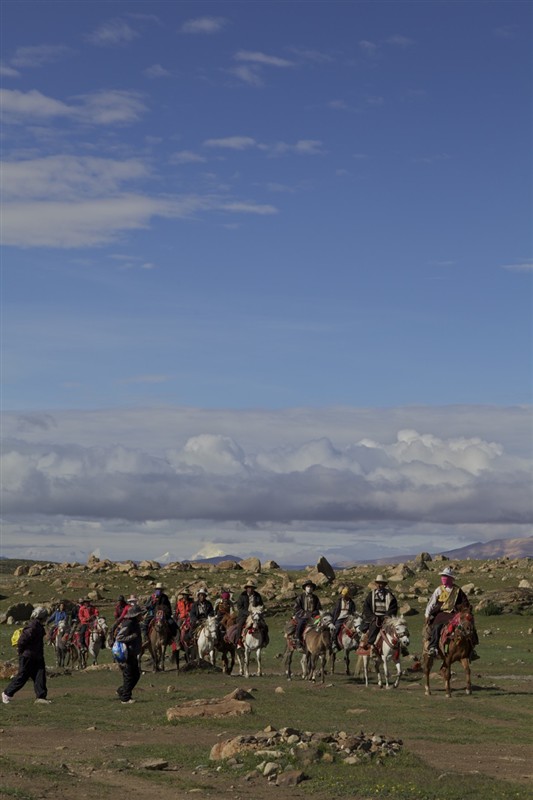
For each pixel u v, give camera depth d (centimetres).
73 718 2434
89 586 7750
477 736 2186
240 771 1672
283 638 5494
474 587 6581
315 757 1708
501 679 3569
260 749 1778
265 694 2916
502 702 2816
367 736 1870
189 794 1509
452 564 8125
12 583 8112
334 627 3453
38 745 2042
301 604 3597
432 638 3003
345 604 3519
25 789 1481
